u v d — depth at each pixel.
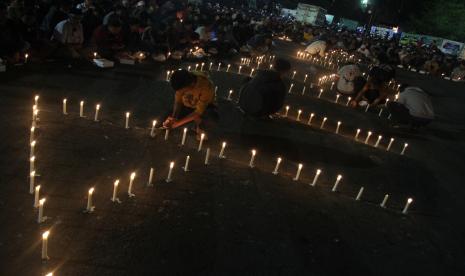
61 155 5.35
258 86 8.59
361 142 9.13
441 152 9.98
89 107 7.36
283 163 6.85
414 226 5.68
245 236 4.43
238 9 54.84
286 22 46.56
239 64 16.08
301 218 5.11
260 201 5.30
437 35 50.22
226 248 4.14
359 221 5.41
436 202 6.80
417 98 10.93
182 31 14.53
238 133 7.78
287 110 10.09
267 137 7.93
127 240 3.92
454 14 48.91
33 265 3.36
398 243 5.09
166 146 6.35
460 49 41.72
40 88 7.81
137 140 6.35
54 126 6.20
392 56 28.19
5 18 9.06
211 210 4.80
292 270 4.03
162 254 3.83
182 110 6.68
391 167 7.96
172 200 4.82
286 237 4.60
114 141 6.14
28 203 4.16
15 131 5.74
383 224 5.50
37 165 4.96
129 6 17.42
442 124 13.69
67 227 3.92
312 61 22.80
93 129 6.42
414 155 9.16
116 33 11.42
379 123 11.40
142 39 13.31
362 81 12.99
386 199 6.08
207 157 6.01
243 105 8.83
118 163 5.47
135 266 3.59
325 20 60.28
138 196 4.74
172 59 13.95
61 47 10.62
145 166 5.54
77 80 8.95
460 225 6.10
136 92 9.02
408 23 56.06
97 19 12.66
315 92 13.83
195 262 3.82
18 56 9.09
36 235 3.72
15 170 4.73
